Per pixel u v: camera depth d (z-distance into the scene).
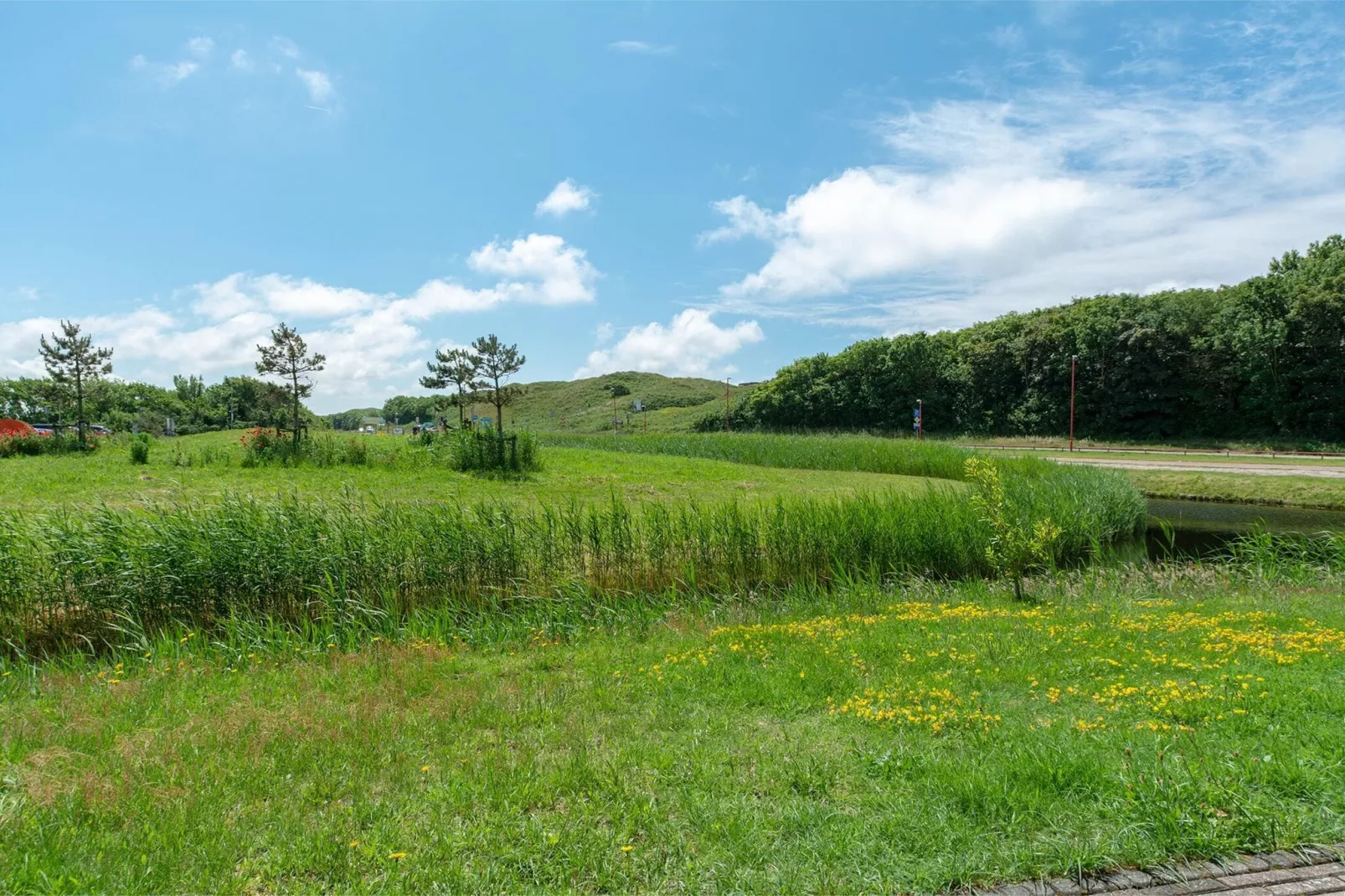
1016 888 3.25
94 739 4.92
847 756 4.47
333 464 22.14
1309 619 7.85
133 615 8.56
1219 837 3.48
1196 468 30.61
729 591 11.07
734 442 36.50
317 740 4.82
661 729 5.04
